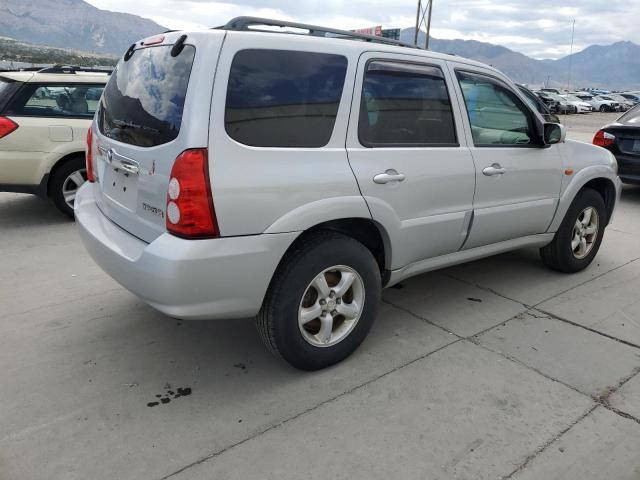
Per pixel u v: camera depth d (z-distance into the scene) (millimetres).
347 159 2863
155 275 2438
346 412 2674
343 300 3080
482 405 2750
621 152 7703
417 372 3051
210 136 2422
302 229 2682
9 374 2941
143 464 2287
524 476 2266
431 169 3254
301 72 2738
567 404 2777
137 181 2742
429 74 3334
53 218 6160
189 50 2578
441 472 2273
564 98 40125
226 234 2484
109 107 3203
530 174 3938
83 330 3473
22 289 4113
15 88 5582
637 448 2455
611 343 3451
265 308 2764
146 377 2957
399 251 3219
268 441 2447
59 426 2518
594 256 4863
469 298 4129
